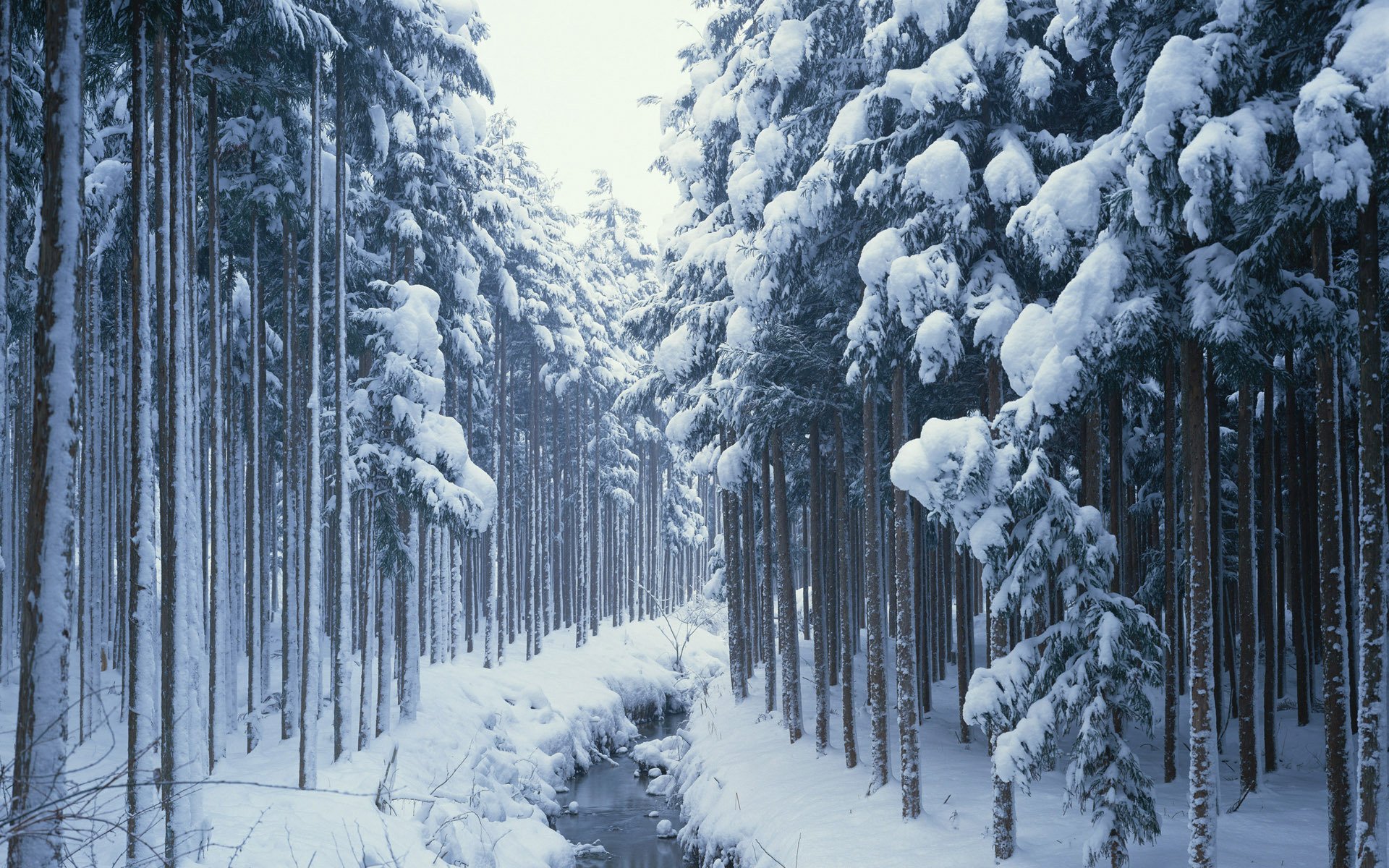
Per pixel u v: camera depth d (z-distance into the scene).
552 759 24.95
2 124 8.71
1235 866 10.95
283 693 19.39
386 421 20.70
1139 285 10.62
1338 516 9.90
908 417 17.98
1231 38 9.16
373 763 18.56
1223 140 8.59
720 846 17.02
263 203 17.53
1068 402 10.88
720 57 21.03
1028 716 11.00
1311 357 14.62
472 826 16.58
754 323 17.41
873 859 12.91
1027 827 13.19
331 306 21.28
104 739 17.06
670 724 34.56
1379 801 8.71
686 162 20.12
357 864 12.94
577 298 41.25
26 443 22.48
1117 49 11.20
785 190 16.44
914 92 12.70
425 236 22.84
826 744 19.44
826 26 15.39
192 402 13.23
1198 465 10.56
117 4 11.15
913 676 14.38
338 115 17.95
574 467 44.97
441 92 23.36
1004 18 12.45
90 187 17.47
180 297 11.56
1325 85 7.98
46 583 8.05
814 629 20.47
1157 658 10.98
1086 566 10.92
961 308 13.20
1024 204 12.81
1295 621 17.56
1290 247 9.92
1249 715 14.20
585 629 42.38
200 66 14.75
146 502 10.66
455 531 20.53
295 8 14.45
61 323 8.38
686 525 57.59
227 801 14.62
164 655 11.22
